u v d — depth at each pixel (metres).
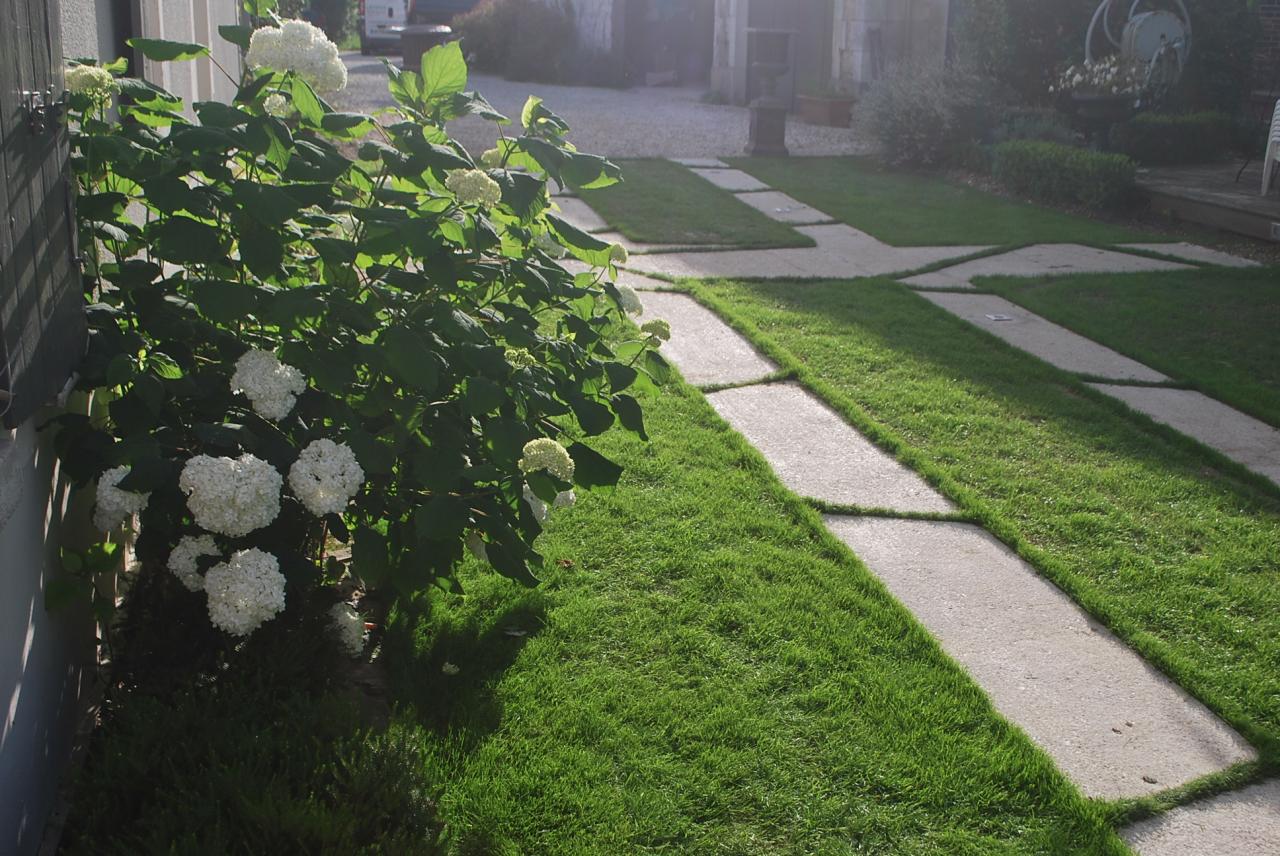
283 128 2.68
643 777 2.70
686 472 4.43
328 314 2.76
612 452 4.57
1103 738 2.97
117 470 2.50
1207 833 2.64
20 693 2.22
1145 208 10.49
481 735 2.79
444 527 2.64
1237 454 4.92
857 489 4.43
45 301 2.27
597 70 22.34
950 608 3.58
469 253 3.07
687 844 2.51
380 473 2.74
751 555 3.81
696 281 7.44
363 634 2.89
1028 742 2.89
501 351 2.91
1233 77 13.88
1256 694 3.16
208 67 6.50
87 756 2.60
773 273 7.85
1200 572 3.85
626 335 3.74
